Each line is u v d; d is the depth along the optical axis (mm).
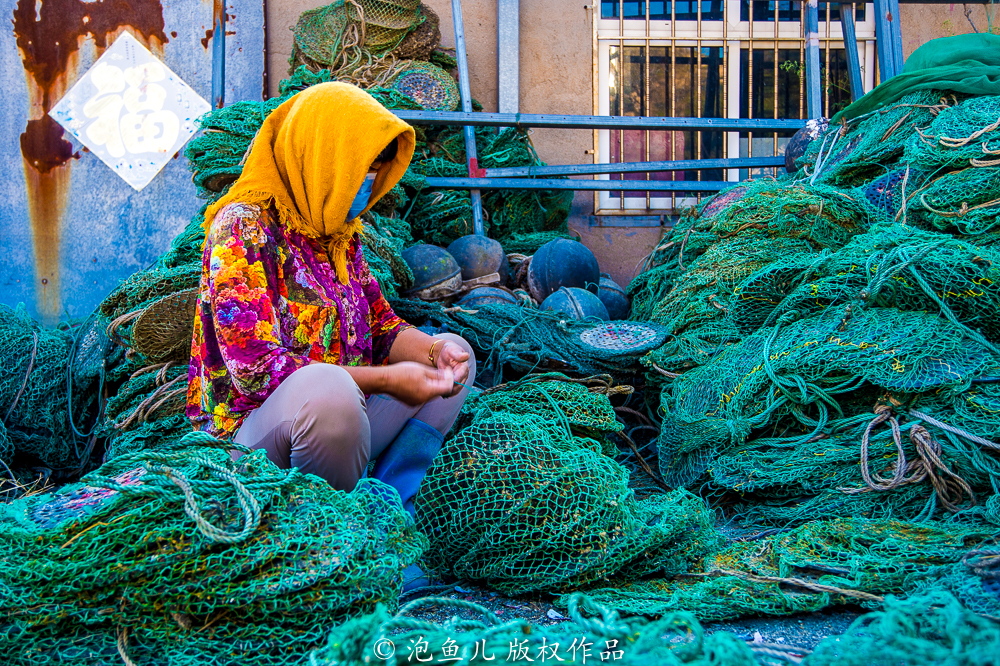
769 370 2711
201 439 1671
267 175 2080
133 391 3061
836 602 1815
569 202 5402
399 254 3789
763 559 2117
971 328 2578
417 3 5270
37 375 3561
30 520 1491
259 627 1439
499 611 1888
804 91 5914
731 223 3496
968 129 3068
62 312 5500
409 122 4848
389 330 2494
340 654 1260
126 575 1381
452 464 2025
